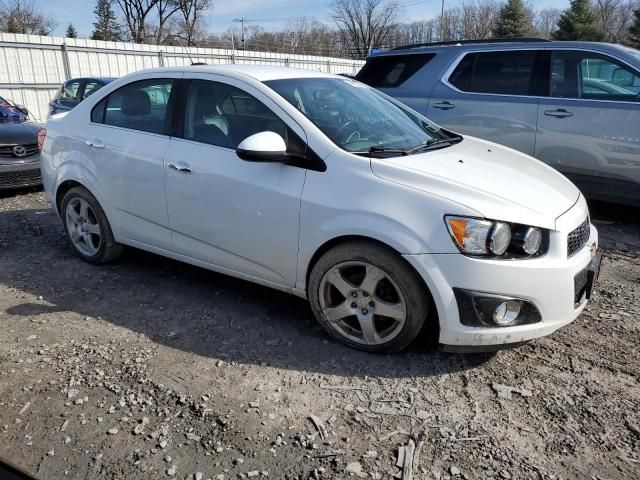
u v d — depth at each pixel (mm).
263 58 27359
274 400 2770
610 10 57781
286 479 2260
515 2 57906
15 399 2766
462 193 2896
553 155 5680
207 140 3652
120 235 4262
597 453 2414
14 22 48750
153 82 4020
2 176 6918
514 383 2926
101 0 54969
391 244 2885
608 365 3100
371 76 6883
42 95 18984
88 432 2527
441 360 3133
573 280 2924
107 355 3182
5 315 3680
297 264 3301
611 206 6457
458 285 2803
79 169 4344
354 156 3129
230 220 3506
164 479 2256
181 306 3822
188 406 2715
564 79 5598
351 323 3271
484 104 5988
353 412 2686
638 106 5156
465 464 2348
